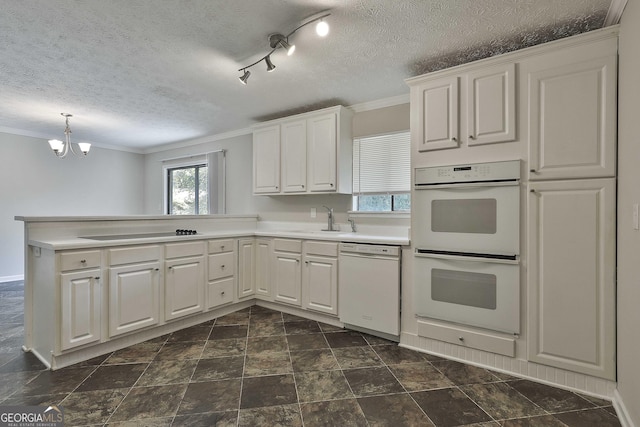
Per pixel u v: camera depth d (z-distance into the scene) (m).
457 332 2.36
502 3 1.83
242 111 3.86
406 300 2.59
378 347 2.58
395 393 1.93
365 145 3.49
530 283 2.09
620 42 1.81
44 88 3.16
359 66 2.64
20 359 2.32
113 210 6.00
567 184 1.98
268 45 2.31
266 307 3.64
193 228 3.58
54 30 2.12
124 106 3.71
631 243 1.61
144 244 2.64
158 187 6.17
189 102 3.55
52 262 2.17
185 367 2.23
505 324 2.17
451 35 2.17
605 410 1.77
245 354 2.44
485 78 2.23
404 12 1.92
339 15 1.95
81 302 2.28
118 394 1.90
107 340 2.41
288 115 4.00
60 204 5.39
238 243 3.46
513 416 1.72
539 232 2.06
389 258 2.65
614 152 1.85
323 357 2.40
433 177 2.43
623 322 1.73
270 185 3.86
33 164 5.09
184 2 1.83
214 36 2.20
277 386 2.00
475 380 2.08
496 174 2.19
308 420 1.68
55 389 1.95
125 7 1.88
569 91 1.96
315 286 3.13
